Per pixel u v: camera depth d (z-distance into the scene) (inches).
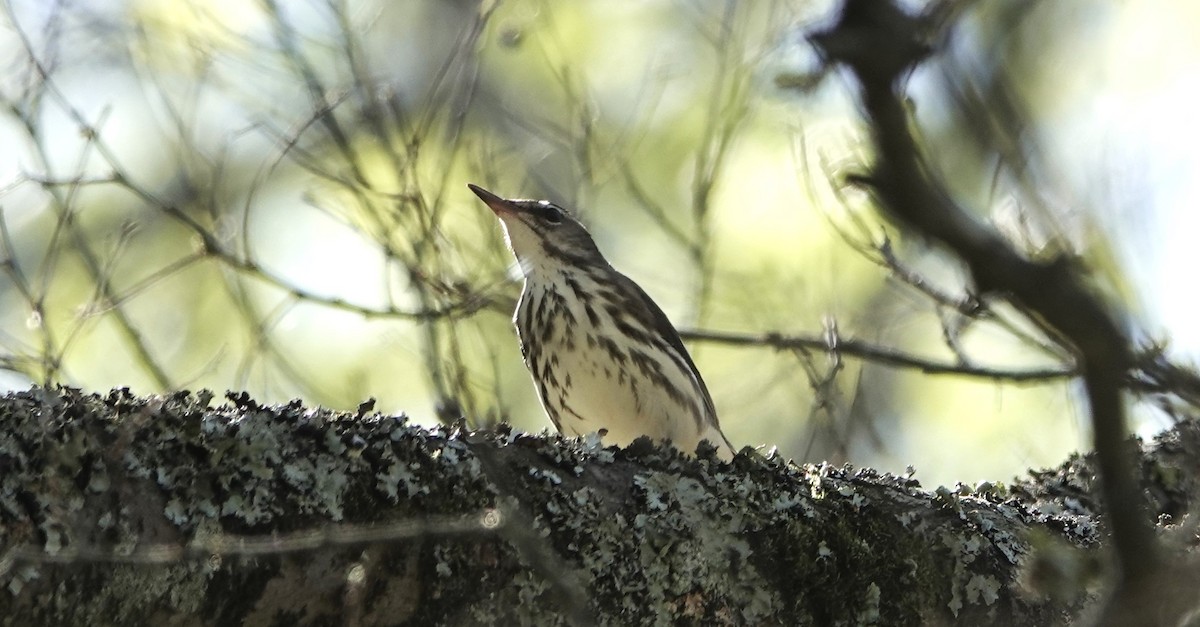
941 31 211.6
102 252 529.3
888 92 169.3
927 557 295.1
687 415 463.5
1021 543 302.8
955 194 355.6
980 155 337.4
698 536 276.7
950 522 301.7
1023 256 185.8
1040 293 183.9
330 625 240.7
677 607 269.9
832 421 442.9
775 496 290.0
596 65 596.4
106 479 229.5
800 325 553.3
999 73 311.6
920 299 471.2
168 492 233.9
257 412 250.7
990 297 204.2
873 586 289.1
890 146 172.4
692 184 514.0
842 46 167.5
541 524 264.1
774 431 563.5
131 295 442.0
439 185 470.0
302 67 470.6
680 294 565.6
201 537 232.5
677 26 599.8
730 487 287.3
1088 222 280.7
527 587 253.3
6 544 217.9
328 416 256.7
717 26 563.5
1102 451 203.0
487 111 557.6
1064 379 407.8
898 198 176.2
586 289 461.1
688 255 545.3
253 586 234.7
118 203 550.6
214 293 543.2
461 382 421.7
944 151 362.0
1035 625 296.8
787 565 284.0
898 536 295.1
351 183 455.5
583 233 473.4
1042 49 534.3
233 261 438.0
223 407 250.8
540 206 470.3
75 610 221.5
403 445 257.1
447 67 462.6
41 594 218.8
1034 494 353.7
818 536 288.7
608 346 457.7
